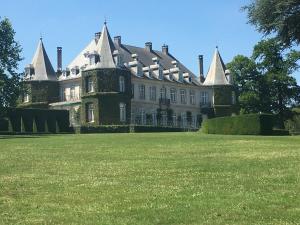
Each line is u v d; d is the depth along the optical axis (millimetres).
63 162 20438
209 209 12250
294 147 25172
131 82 83812
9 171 18125
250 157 20797
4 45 54469
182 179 15930
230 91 94750
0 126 62969
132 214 12094
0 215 12203
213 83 95125
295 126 83375
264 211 12016
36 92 85312
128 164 19516
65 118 67938
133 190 14477
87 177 16656
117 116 77375
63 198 13734
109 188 14828
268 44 74938
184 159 20672
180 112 92188
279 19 33781
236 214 11836
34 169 18562
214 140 31500
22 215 12195
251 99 77312
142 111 85688
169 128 73438
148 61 93188
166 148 25734
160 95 89312
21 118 64500
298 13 33125
